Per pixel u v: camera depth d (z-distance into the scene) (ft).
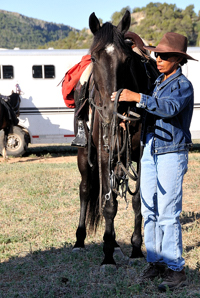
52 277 12.29
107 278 11.94
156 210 11.16
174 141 10.49
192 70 43.68
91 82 13.26
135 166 33.86
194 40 310.04
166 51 10.21
